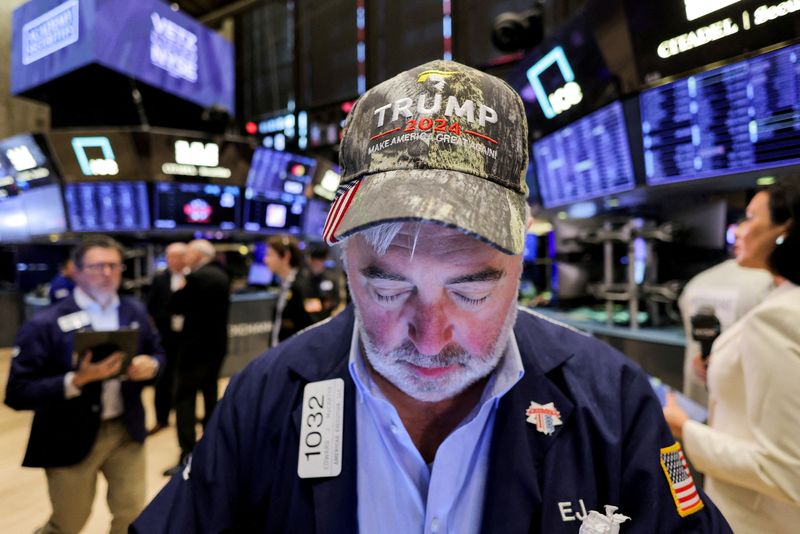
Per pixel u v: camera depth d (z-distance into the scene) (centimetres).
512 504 48
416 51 745
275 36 914
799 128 148
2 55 657
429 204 38
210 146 506
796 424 73
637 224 218
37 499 219
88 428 146
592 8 197
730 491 92
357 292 43
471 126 43
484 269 40
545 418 51
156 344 182
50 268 662
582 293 279
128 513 160
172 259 331
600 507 49
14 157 486
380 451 51
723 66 162
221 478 54
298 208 600
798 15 139
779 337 76
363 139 45
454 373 43
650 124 193
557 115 250
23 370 144
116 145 470
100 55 474
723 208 199
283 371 58
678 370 172
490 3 659
